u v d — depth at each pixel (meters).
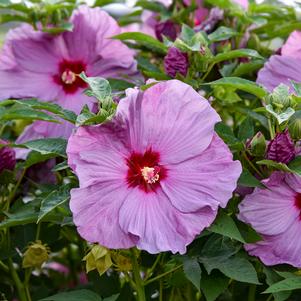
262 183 1.01
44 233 1.24
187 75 1.17
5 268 1.20
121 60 1.30
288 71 1.18
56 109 1.06
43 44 1.30
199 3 1.53
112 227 0.96
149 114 0.98
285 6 1.42
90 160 0.96
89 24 1.30
